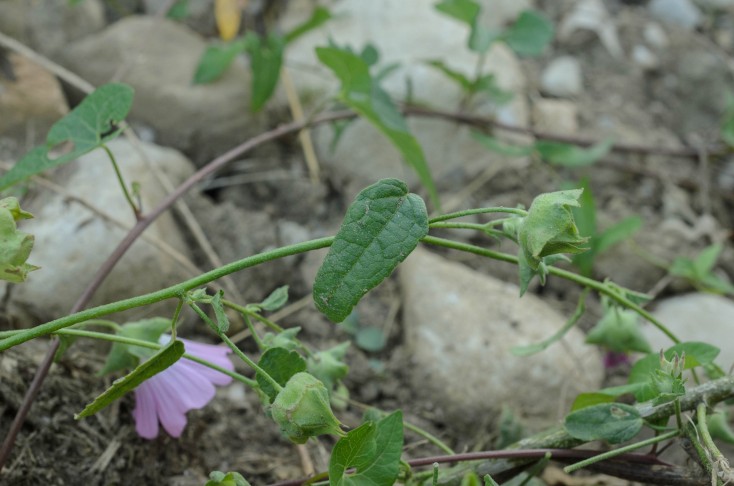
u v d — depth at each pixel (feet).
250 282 2.65
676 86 3.33
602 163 3.00
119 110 2.32
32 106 2.71
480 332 2.59
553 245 2.09
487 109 2.98
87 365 2.42
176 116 2.79
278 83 2.94
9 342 2.10
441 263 2.68
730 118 3.01
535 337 2.59
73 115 2.33
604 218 2.88
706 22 3.57
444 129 2.91
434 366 2.57
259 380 2.15
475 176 2.89
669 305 2.74
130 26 2.87
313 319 2.64
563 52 3.33
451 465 2.32
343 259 2.08
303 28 2.94
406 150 2.61
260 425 2.49
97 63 2.81
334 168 2.84
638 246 2.81
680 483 2.22
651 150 3.00
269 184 2.82
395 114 2.63
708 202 2.98
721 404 2.54
